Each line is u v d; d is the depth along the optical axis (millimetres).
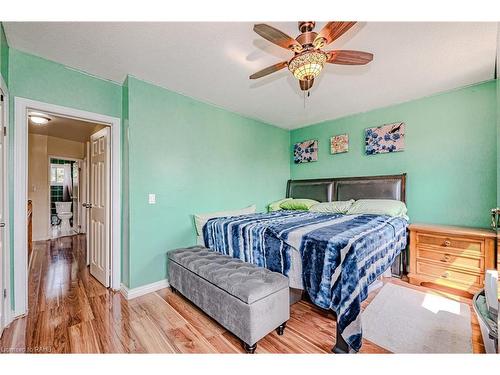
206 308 1913
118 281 2541
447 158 2848
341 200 3713
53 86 2107
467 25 1630
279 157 4434
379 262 1912
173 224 2756
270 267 2014
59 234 5594
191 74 2375
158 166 2623
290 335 1752
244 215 3166
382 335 1729
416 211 3088
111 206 2537
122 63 2150
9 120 1857
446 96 2844
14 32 1704
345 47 1913
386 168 3365
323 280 1621
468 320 1903
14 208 1901
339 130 3900
